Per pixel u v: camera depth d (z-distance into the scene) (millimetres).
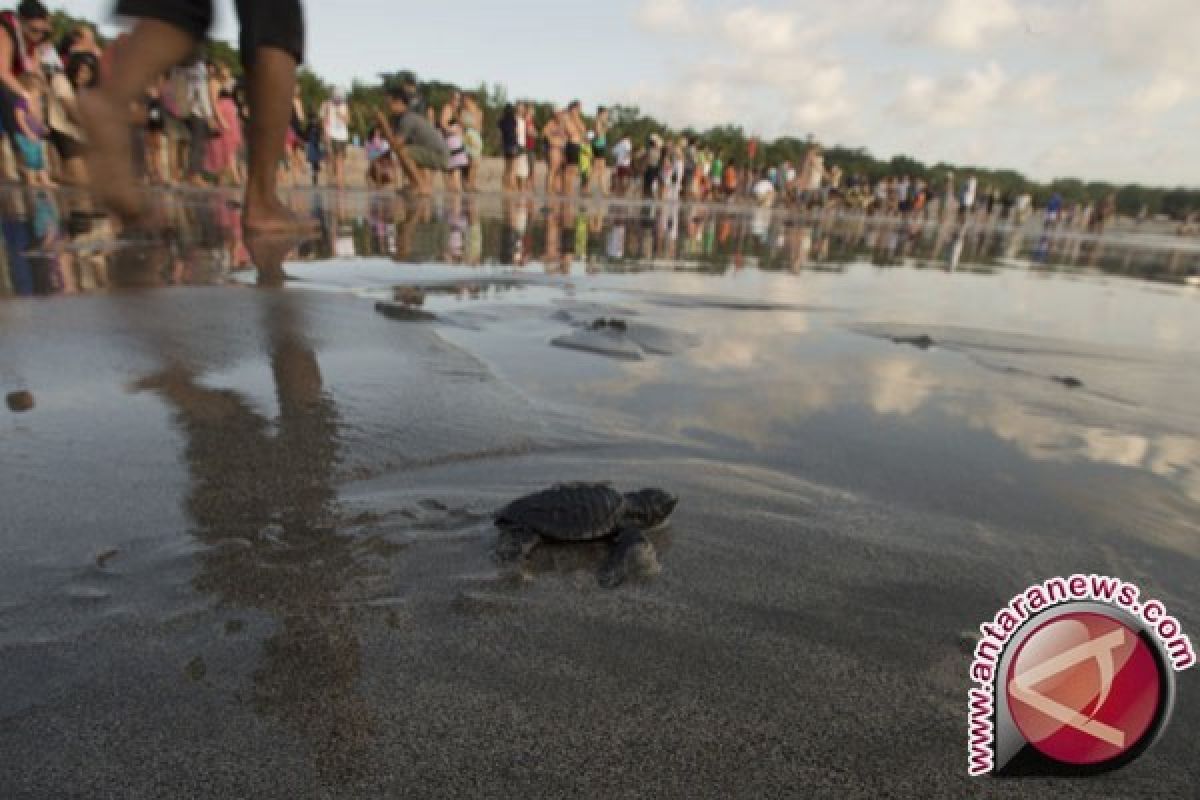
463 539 1937
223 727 1249
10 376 2848
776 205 36312
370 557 1819
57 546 1761
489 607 1649
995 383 4023
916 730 1376
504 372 3543
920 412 3404
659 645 1567
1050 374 4316
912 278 9039
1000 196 39469
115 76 3666
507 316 4789
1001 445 3025
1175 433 3342
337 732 1256
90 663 1378
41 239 6590
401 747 1233
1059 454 2971
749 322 5258
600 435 2785
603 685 1430
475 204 16531
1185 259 18188
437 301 5086
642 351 4176
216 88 14781
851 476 2578
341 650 1470
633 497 2035
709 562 1921
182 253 6387
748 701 1421
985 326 5762
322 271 5996
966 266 11523
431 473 2338
